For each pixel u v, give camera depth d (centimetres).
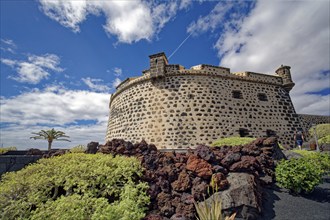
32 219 386
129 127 1602
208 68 1645
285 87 1861
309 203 523
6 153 1079
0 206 437
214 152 667
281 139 1603
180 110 1487
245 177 533
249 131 1524
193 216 459
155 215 461
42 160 666
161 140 1423
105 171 522
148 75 1680
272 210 491
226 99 1576
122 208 396
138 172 552
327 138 1418
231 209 460
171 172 568
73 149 845
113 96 2066
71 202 399
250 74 1767
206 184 521
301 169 579
